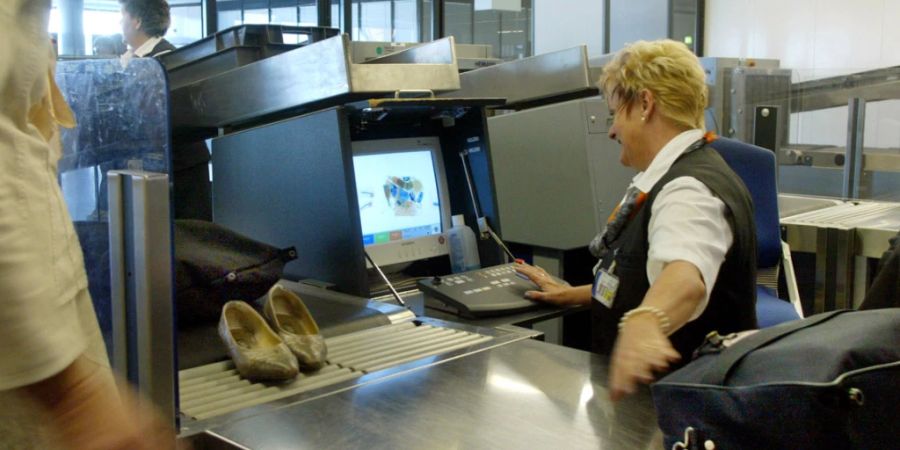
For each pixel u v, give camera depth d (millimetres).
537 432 1101
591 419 1146
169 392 1188
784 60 6535
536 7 7164
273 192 2180
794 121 3770
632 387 1163
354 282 1977
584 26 7340
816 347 917
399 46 3170
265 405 1215
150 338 1169
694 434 937
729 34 6902
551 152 2645
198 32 5078
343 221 1979
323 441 1076
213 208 2422
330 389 1278
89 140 1321
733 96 3621
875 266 2854
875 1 5930
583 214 2572
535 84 2812
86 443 768
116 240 1200
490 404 1205
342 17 5562
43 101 966
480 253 2295
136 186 1159
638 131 1778
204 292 1644
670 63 1721
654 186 1653
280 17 5344
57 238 835
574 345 2590
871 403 859
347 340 1635
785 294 2727
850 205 3426
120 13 3945
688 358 1623
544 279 2072
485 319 1912
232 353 1431
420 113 2207
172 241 1193
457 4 6441
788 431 859
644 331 1248
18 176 772
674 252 1452
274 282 1758
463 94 3078
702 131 1741
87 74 1318
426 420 1144
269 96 2119
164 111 1199
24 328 728
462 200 2348
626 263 1718
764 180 2559
